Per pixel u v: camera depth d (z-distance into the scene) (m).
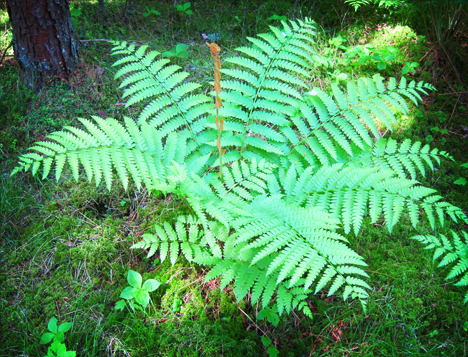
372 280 2.41
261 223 1.98
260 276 2.10
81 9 4.19
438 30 3.64
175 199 2.77
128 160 2.30
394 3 3.82
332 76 3.70
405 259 2.53
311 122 2.70
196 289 2.34
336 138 2.59
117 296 2.32
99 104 3.41
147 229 2.68
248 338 2.16
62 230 2.62
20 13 3.06
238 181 2.39
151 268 2.50
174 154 2.52
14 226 2.67
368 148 2.66
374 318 2.24
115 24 4.11
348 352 2.11
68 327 2.08
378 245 2.61
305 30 2.95
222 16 4.45
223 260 2.19
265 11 4.40
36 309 2.26
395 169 2.53
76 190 2.87
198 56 3.94
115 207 2.85
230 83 2.76
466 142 3.29
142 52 2.86
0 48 3.89
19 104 3.32
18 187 2.87
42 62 3.33
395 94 2.66
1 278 2.39
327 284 2.38
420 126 3.40
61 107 3.32
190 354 2.08
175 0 4.56
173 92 2.77
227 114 2.75
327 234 1.90
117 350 2.11
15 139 3.12
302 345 2.14
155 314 2.24
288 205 2.14
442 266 2.49
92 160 2.24
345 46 4.07
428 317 2.26
